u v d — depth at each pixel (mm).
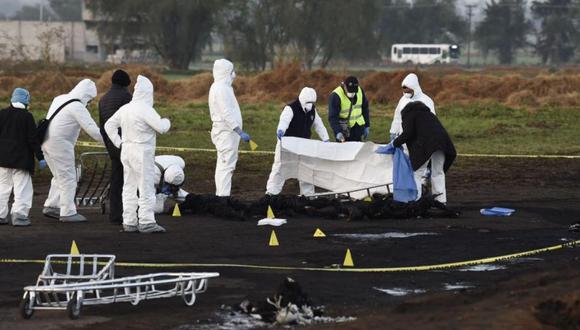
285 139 50625
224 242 39469
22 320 27500
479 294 28344
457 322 24719
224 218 45812
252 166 66750
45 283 29391
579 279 29297
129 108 41594
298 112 51375
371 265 34781
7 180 44500
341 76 137750
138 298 28203
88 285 27734
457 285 31328
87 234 41750
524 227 43219
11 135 43969
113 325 26672
